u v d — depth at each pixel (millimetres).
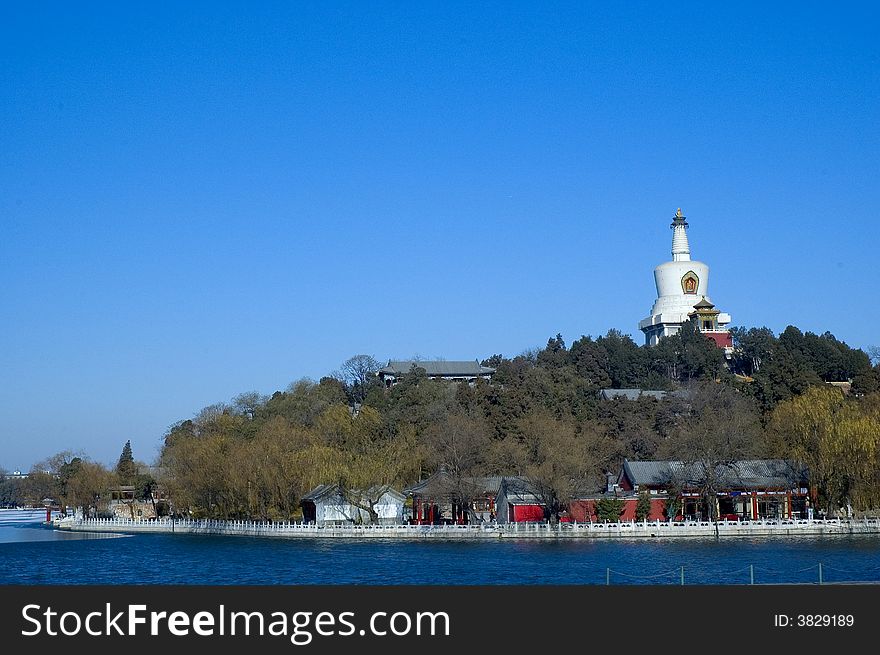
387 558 128750
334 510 177625
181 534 186875
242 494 183875
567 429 180375
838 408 171500
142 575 118750
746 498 171250
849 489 163125
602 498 165125
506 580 105938
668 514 166750
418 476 188250
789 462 171125
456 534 154625
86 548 158875
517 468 178875
